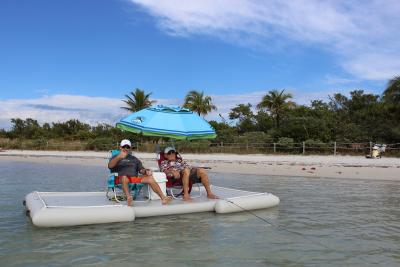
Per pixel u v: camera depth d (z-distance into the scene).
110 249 6.12
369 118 35.59
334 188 13.00
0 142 44.81
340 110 43.06
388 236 6.91
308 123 32.59
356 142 30.80
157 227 7.41
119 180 8.38
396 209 9.31
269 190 12.53
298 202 10.24
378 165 20.38
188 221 7.92
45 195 8.96
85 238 6.68
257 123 41.97
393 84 34.22
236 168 20.12
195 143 33.91
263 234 7.00
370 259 5.73
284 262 5.59
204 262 5.57
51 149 42.19
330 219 8.21
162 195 8.62
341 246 6.33
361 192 12.05
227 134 36.19
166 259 5.68
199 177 9.20
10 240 6.55
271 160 24.55
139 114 9.41
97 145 40.50
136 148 37.47
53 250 6.06
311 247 6.27
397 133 30.12
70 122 57.66
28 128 55.72
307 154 29.97
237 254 5.91
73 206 7.63
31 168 21.34
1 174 17.77
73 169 20.72
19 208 9.17
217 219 8.12
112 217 7.64
